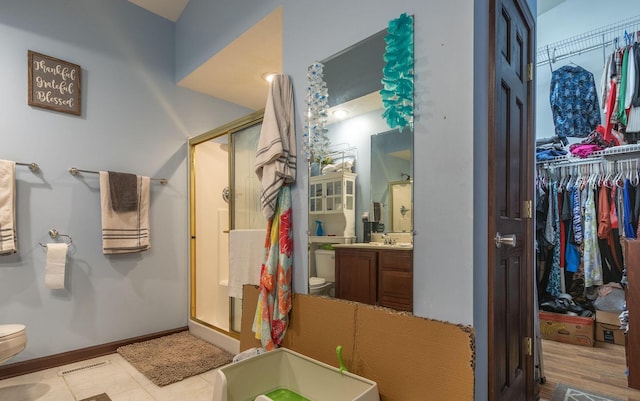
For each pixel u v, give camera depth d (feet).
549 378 7.23
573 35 11.02
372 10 5.16
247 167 8.52
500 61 4.78
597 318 9.34
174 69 10.50
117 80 9.27
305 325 5.83
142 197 9.33
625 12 10.06
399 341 4.57
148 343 9.14
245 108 12.26
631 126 9.16
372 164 5.09
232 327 8.85
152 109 9.95
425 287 4.44
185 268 10.42
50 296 7.94
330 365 5.37
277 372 5.65
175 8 10.07
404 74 4.67
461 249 4.13
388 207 4.88
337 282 5.51
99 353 8.55
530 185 6.35
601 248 9.64
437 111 4.39
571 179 10.25
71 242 8.30
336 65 5.66
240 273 7.64
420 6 4.60
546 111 11.60
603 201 9.57
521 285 5.75
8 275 7.38
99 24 8.99
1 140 7.41
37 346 7.70
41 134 7.95
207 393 6.55
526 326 5.98
